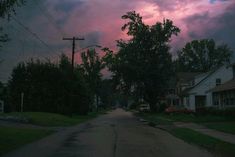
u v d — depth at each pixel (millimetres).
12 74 54781
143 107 100875
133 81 81312
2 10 15352
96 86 103938
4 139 20875
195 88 70062
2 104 55250
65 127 35344
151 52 81812
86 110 63812
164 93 84000
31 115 39562
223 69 69312
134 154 16844
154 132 30797
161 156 16375
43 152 17156
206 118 43688
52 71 55000
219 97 52688
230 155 16906
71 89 55469
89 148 18828
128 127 37375
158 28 81188
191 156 16625
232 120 40438
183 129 32000
